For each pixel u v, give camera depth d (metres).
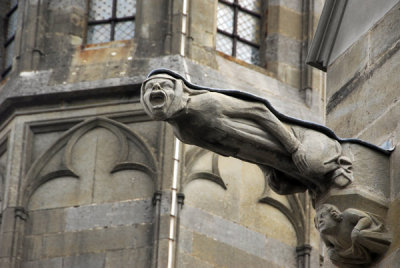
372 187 10.46
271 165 10.55
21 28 21.83
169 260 19.16
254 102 10.40
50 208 20.22
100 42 21.72
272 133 10.42
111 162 20.31
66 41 21.67
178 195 19.72
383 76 11.00
